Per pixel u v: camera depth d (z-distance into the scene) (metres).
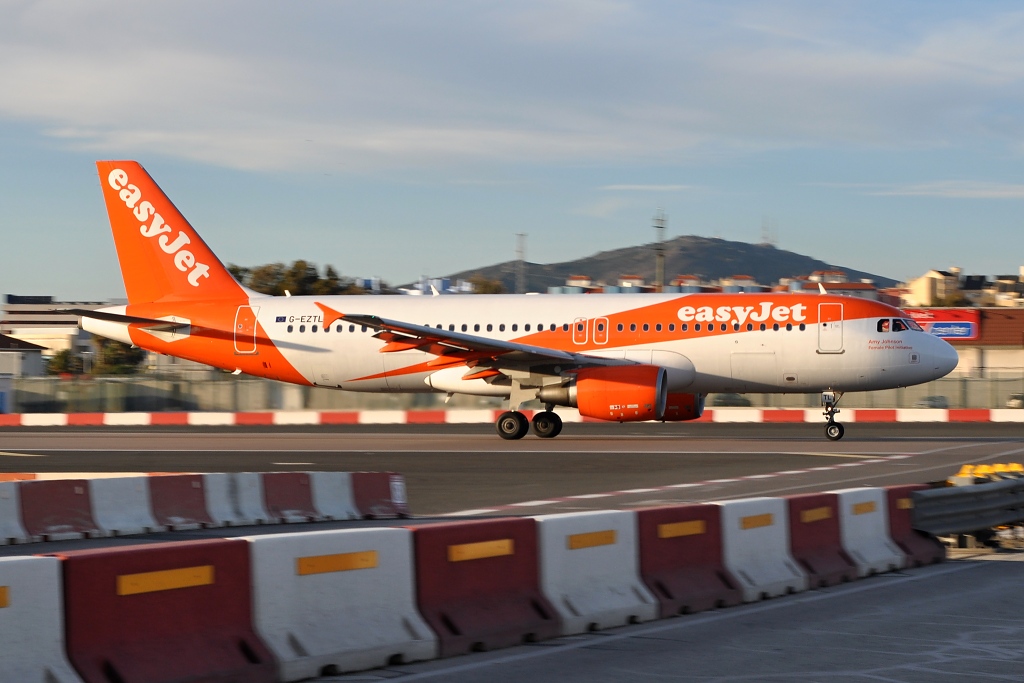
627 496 51.31
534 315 89.69
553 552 25.66
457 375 90.56
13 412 147.12
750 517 30.59
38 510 39.69
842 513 33.72
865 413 118.12
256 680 20.23
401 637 22.59
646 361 86.50
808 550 32.25
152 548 19.66
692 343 86.31
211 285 96.88
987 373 150.25
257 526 44.47
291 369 94.44
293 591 21.36
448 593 23.75
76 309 95.81
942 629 25.83
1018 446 79.06
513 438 89.31
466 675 21.66
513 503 49.53
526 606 24.94
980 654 23.23
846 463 66.94
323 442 90.81
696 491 52.88
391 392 95.12
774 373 85.81
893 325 85.12
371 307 93.38
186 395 147.38
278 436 100.25
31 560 18.20
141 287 97.62
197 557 20.11
